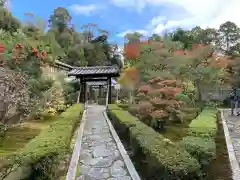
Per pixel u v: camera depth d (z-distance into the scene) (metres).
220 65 11.96
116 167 4.34
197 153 3.80
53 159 3.48
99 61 29.44
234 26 27.55
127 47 10.73
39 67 8.73
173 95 7.39
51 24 29.94
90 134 7.12
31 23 9.91
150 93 7.41
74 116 7.47
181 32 18.88
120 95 15.00
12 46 7.74
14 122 6.22
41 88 8.68
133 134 4.92
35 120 8.17
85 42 31.03
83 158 4.86
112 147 5.68
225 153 5.27
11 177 3.04
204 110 9.87
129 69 10.45
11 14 12.83
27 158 3.09
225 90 15.77
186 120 8.75
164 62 9.30
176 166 2.88
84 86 14.67
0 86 5.32
